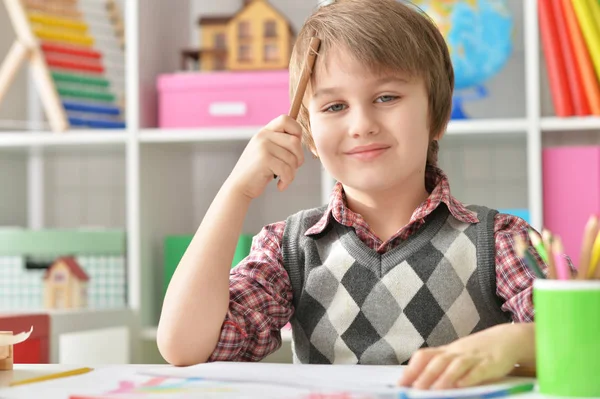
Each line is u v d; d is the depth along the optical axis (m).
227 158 2.55
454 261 1.05
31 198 2.71
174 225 2.40
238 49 2.26
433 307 1.03
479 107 2.44
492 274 1.04
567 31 1.96
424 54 1.04
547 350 0.62
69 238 2.23
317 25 1.06
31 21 2.27
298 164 1.00
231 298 1.04
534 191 1.97
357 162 1.00
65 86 2.29
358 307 1.05
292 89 1.14
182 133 2.17
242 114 2.19
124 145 2.29
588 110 1.96
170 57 2.42
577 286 0.61
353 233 1.08
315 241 1.11
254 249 1.16
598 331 0.60
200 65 2.33
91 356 2.17
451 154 2.47
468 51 2.08
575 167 1.98
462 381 0.64
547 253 0.66
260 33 2.24
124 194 2.67
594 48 1.94
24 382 0.72
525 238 1.05
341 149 1.01
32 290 2.23
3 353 0.80
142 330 2.16
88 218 2.70
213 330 0.96
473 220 1.07
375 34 0.99
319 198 2.55
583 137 2.14
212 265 0.97
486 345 0.68
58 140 2.22
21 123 2.53
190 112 2.22
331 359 1.06
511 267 1.02
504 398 0.61
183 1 2.56
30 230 2.25
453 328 1.03
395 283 1.04
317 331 1.07
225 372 0.76
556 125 1.96
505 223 1.08
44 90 2.23
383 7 1.04
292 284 1.12
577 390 0.60
